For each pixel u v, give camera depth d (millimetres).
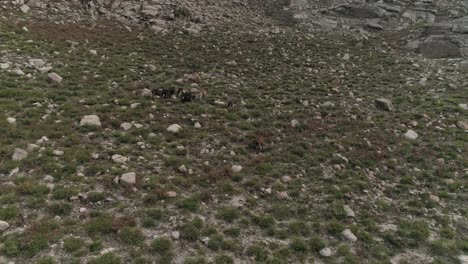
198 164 14180
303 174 14547
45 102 16812
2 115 14969
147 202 11547
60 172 12180
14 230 9602
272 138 16984
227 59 28109
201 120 17719
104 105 17625
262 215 11859
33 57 21875
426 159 16375
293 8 48625
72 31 27906
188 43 30516
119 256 9320
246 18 41906
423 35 36531
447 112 20812
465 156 16656
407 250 11117
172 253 9703
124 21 33312
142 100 18906
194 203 11797
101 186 11875
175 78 22984
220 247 10250
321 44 34719
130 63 24438
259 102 20922
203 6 42094
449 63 30359
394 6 47812
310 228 11609
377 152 16500
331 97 22578
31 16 28547
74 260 8898
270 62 28500
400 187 14305
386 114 20547
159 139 15438
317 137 17609
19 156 12453
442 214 12891
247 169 14344
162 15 35625
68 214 10531
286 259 10156
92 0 34750
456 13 45000
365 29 41938
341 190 13664
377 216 12602
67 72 20984
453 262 10742
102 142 14539
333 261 10352
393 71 28500
